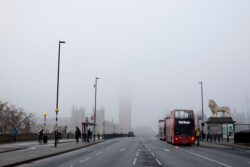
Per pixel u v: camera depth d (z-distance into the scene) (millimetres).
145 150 28125
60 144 34844
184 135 34469
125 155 22062
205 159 19109
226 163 16672
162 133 55906
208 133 49750
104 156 21031
